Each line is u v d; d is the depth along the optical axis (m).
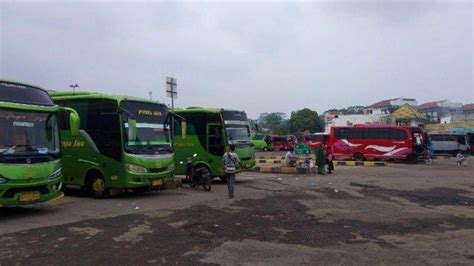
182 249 7.71
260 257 7.21
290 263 6.89
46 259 7.06
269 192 15.75
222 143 18.61
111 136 14.22
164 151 14.97
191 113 19.34
